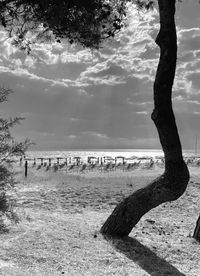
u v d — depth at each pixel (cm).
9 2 724
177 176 841
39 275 620
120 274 668
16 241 760
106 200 1529
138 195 875
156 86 831
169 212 1303
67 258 711
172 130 834
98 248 784
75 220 1020
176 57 829
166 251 827
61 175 2766
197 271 733
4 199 487
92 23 813
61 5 702
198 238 939
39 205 1296
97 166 3916
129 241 854
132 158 5228
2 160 468
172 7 817
